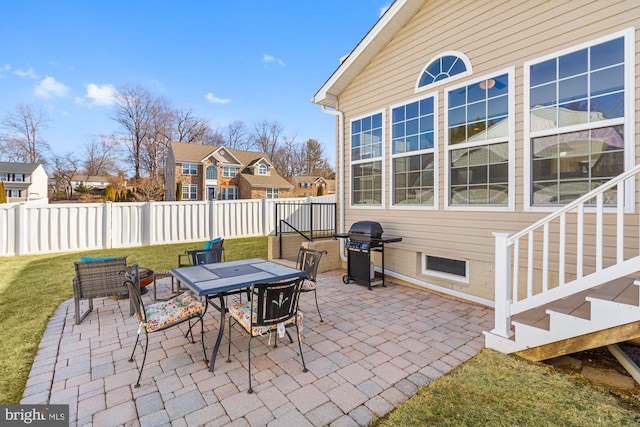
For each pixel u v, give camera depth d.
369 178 5.90
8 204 7.62
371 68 5.75
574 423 1.95
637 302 2.24
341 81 6.12
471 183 4.33
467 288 4.38
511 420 1.98
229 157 26.98
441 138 4.65
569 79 3.44
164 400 2.22
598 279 2.37
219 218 10.45
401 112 5.25
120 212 8.88
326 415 2.05
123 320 3.74
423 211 4.91
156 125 31.97
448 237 4.59
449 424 1.96
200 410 2.11
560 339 2.50
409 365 2.68
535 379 2.42
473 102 4.28
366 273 5.05
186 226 9.89
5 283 5.31
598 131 3.28
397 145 5.33
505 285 2.86
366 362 2.73
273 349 3.00
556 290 2.58
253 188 26.53
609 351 2.85
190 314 2.85
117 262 3.80
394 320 3.71
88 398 2.25
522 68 3.79
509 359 2.73
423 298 4.56
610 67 3.19
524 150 3.77
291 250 6.93
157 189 24.34
